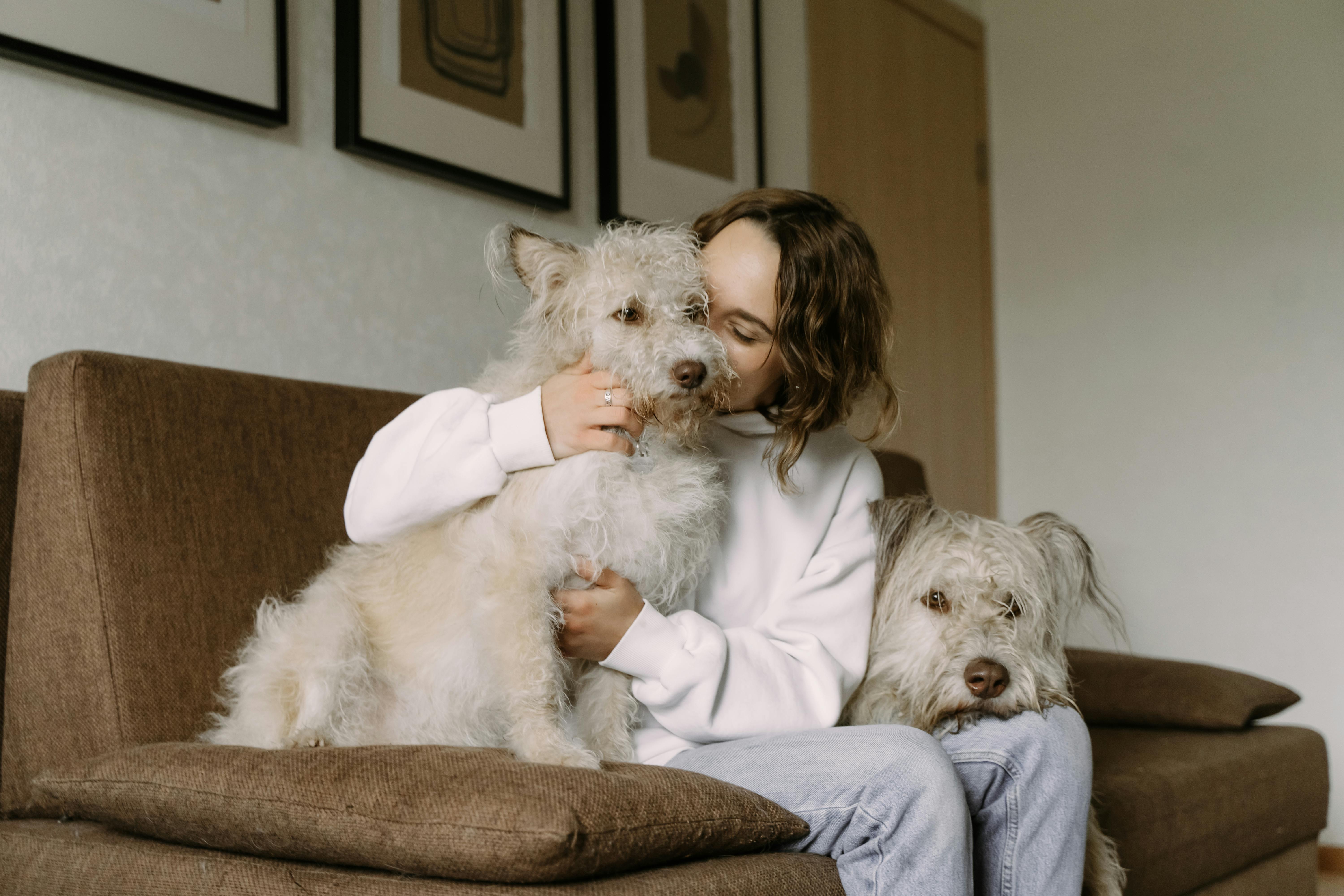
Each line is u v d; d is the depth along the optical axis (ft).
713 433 6.16
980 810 5.11
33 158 6.56
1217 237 14.78
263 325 7.76
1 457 5.70
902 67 15.20
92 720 5.08
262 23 7.64
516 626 4.98
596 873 3.70
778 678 5.29
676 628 5.20
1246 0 14.67
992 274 16.70
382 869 3.84
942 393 15.42
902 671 6.13
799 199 5.81
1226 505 14.51
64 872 4.36
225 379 6.01
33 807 5.17
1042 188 16.42
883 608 6.42
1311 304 13.99
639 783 4.02
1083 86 16.08
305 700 5.24
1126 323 15.53
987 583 6.16
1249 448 14.38
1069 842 4.94
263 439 6.01
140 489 5.37
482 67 9.32
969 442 15.92
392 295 8.67
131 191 7.03
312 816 3.78
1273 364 14.25
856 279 5.68
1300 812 8.80
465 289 9.27
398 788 3.80
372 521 5.42
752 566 5.98
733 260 5.52
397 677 5.62
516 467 5.23
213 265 7.47
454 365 9.16
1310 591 13.78
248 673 5.32
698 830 4.03
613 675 5.44
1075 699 7.30
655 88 11.09
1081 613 9.67
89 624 5.12
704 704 5.05
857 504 6.52
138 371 5.58
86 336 6.78
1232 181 14.69
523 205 9.83
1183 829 7.26
